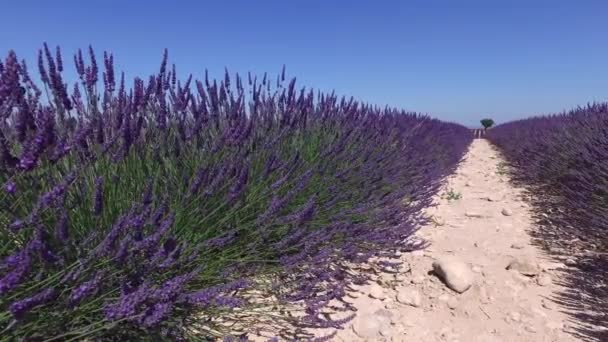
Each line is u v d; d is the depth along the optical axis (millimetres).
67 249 1515
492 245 3830
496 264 3316
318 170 2957
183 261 1856
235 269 2180
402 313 2463
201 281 2027
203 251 2080
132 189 2080
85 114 2004
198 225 2127
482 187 7336
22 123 1408
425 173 5527
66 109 1869
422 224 3861
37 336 1390
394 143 5008
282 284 2229
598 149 4910
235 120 2664
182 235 2055
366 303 2541
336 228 2717
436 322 2404
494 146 20984
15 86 1358
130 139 1896
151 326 1576
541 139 8953
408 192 4125
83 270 1422
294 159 2865
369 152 3928
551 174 6617
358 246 2967
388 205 3539
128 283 1499
